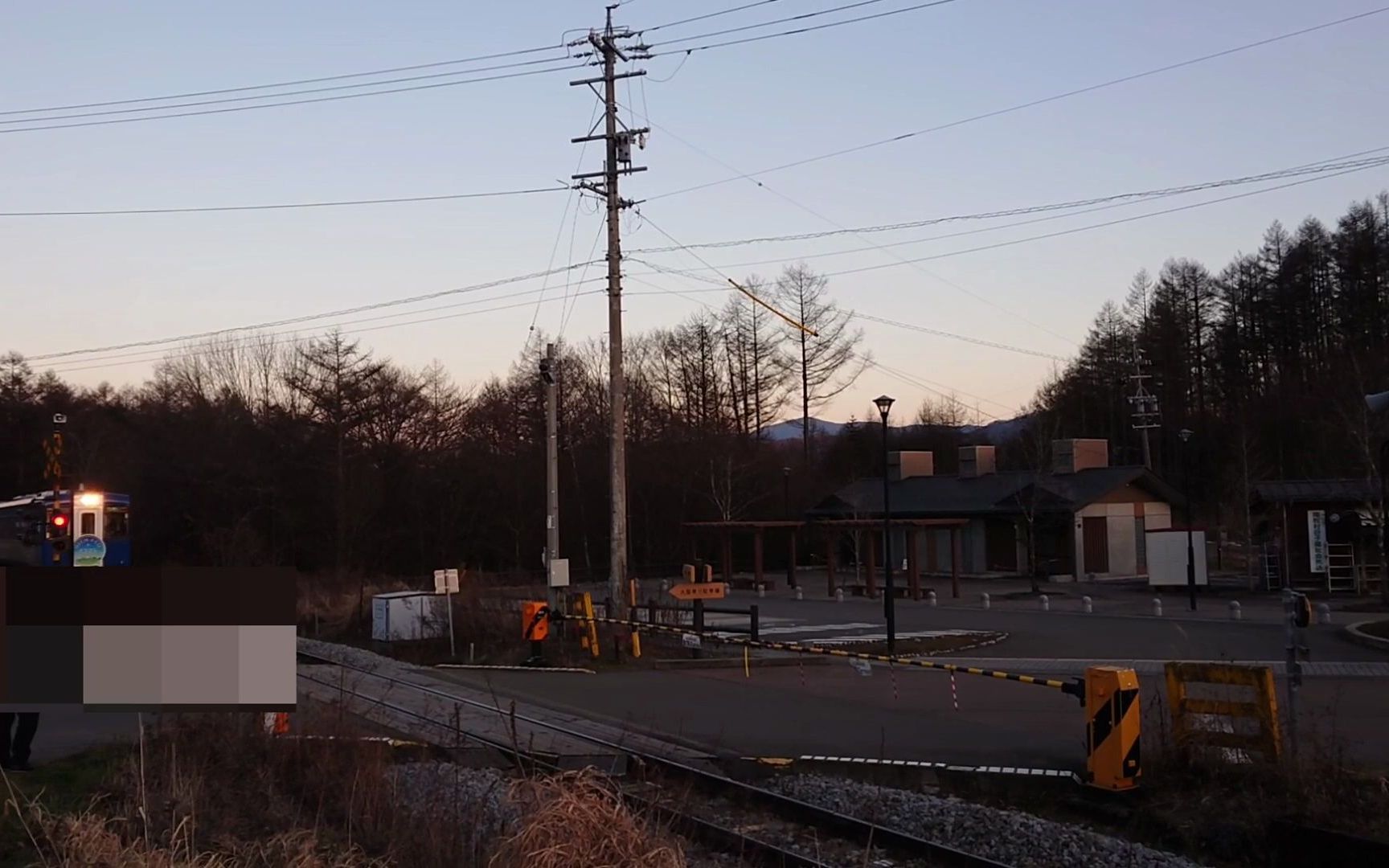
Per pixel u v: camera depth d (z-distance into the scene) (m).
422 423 55.34
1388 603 32.47
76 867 6.93
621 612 24.83
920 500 51.03
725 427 61.88
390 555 53.00
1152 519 47.88
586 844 6.04
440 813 8.31
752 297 56.31
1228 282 63.88
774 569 58.19
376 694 17.03
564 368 60.34
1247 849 9.34
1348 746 11.64
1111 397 67.19
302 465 50.97
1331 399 45.72
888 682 19.16
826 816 10.14
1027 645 25.36
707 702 17.22
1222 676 11.03
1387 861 8.42
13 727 12.32
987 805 11.22
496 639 24.38
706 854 9.05
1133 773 10.80
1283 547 37.81
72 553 27.08
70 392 55.19
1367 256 56.00
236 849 7.60
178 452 51.75
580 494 57.22
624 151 25.56
